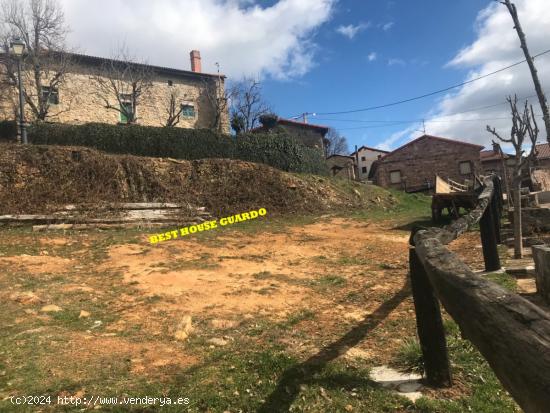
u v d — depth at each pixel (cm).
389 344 391
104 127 1652
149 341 425
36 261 784
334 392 303
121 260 836
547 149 3766
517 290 511
